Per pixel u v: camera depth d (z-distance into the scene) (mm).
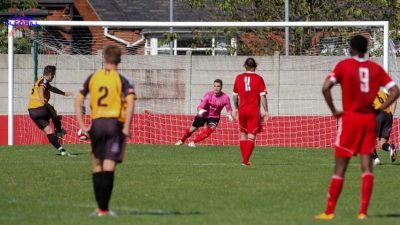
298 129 67250
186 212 29688
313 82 73750
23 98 73062
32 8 96125
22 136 68250
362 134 27391
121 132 27453
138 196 33781
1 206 30984
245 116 45625
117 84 27453
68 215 28328
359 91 27359
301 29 83875
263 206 31203
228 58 74688
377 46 74250
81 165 45688
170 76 75125
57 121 53469
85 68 73250
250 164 46625
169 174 41375
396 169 45188
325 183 37938
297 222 26234
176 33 91062
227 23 61312
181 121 67875
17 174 41188
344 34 79438
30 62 73188
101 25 61875
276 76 73812
